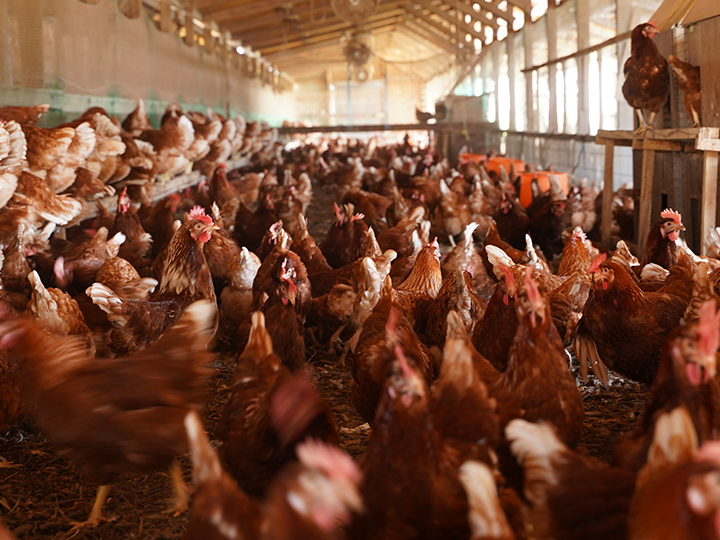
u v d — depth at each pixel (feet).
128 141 32.01
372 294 14.39
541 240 30.73
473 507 6.31
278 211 33.99
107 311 13.79
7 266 18.37
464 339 11.01
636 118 33.12
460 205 34.01
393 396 7.72
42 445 13.67
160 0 55.06
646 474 6.46
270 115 127.65
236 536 6.43
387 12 105.70
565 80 58.03
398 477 7.58
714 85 22.74
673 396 7.93
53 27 31.73
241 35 94.02
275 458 8.94
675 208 27.45
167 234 28.30
